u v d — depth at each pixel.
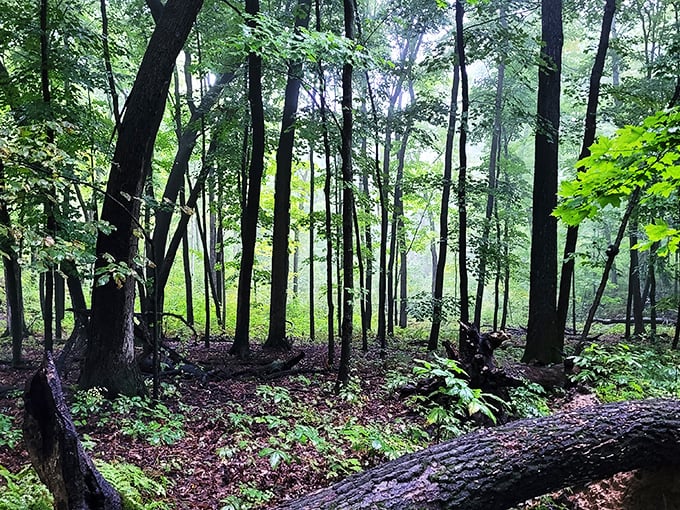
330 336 8.57
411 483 2.63
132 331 6.06
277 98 13.93
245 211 9.91
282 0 11.23
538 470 2.83
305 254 30.16
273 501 3.60
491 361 5.26
